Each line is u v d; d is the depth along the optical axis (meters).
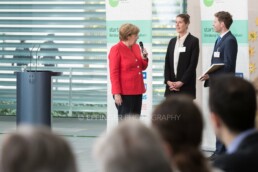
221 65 7.55
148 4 8.74
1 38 13.60
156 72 12.39
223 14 7.76
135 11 8.78
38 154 1.69
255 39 9.53
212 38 8.44
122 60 7.66
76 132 11.21
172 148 2.33
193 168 2.20
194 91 8.04
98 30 13.12
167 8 12.18
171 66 8.09
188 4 9.22
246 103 2.62
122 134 1.79
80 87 13.26
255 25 9.57
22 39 13.50
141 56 7.79
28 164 1.68
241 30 8.27
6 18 13.54
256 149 2.52
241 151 2.53
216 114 2.67
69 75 13.27
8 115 13.69
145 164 1.75
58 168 1.70
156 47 12.32
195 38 8.05
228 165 2.49
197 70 9.07
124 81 7.65
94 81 13.18
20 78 8.88
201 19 8.52
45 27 13.36
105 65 13.12
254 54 9.54
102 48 13.12
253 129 2.65
